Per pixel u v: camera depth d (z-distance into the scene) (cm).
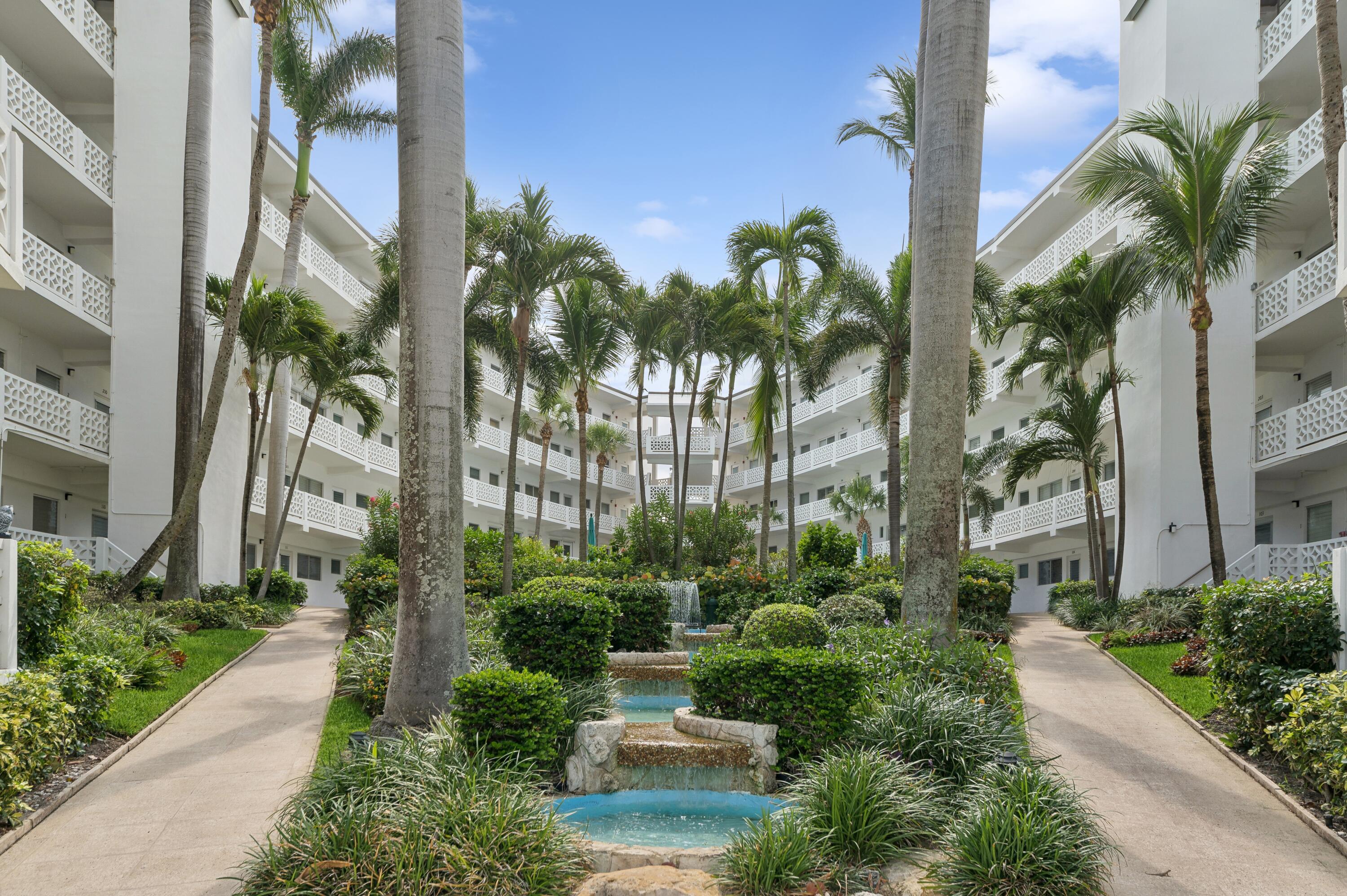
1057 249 2741
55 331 2014
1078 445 2123
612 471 4981
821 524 4384
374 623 1386
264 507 2623
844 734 764
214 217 2219
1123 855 616
